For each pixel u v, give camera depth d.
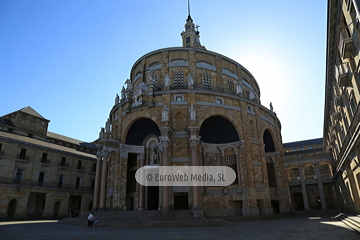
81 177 54.47
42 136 52.00
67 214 49.66
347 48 14.47
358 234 13.51
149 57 39.31
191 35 54.91
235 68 41.09
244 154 31.83
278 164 38.66
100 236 15.16
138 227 21.73
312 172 63.09
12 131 47.38
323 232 14.95
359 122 16.23
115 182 31.83
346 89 19.16
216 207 29.52
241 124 33.41
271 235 14.24
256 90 47.75
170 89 32.88
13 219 40.38
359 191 21.92
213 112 32.22
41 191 46.22
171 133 29.78
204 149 31.88
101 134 36.66
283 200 36.53
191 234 15.54
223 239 12.95
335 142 33.78
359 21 11.31
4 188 41.19
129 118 33.59
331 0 15.02
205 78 36.47
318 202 56.12
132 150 33.34
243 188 30.36
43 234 16.66
